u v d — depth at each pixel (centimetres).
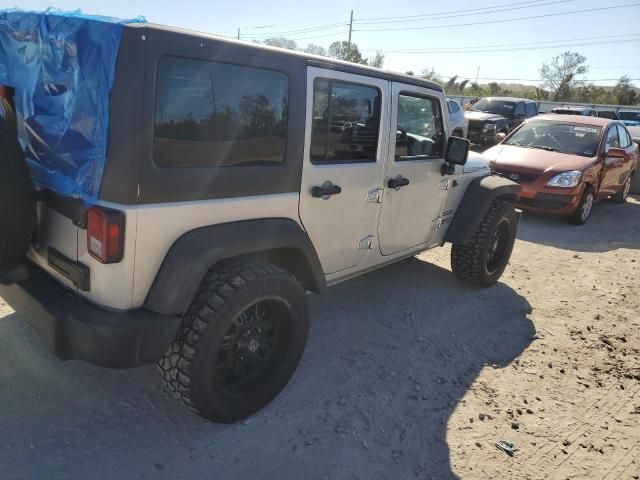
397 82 363
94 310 236
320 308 443
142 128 217
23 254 247
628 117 2795
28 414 273
